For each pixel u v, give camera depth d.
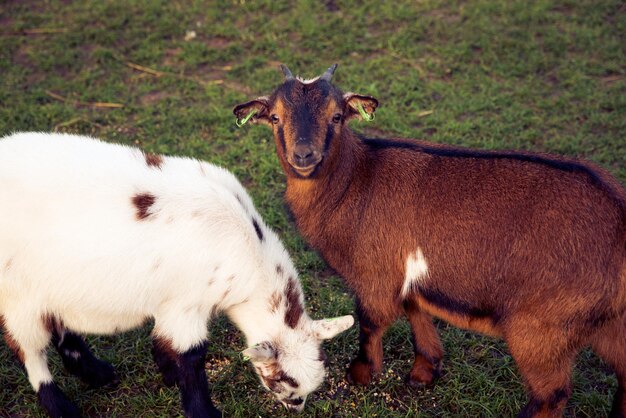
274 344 4.12
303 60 8.35
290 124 4.32
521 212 3.91
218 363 4.87
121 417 4.46
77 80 7.99
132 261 3.85
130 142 7.02
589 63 8.14
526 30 8.77
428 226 4.12
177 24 9.10
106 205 3.84
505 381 4.73
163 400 4.54
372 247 4.32
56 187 3.81
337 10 9.38
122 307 3.95
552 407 4.00
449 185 4.12
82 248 3.80
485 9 9.20
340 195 4.41
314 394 4.66
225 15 9.30
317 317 5.22
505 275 3.93
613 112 7.30
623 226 3.77
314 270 5.66
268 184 6.53
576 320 3.82
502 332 4.07
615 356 4.08
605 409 4.49
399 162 4.32
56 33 8.90
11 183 3.81
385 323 4.48
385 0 9.45
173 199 3.97
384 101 7.61
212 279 3.99
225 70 8.27
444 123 7.20
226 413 4.47
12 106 7.49
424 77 8.05
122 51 8.55
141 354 4.91
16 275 3.87
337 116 4.39
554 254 3.81
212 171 4.37
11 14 9.30
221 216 4.04
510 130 7.12
